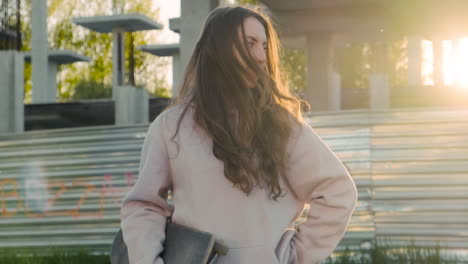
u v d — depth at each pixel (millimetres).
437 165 8234
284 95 1901
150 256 1733
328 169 1825
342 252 6246
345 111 9195
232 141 1777
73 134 10398
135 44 29047
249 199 1768
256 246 1748
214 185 1781
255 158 1785
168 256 1755
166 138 1880
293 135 1844
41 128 16906
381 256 5355
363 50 25672
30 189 9531
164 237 1811
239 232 1757
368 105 17391
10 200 9391
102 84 29984
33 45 22906
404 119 8859
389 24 14695
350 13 14477
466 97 14062
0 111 12070
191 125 1858
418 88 14195
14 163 10195
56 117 16672
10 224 8930
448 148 8383
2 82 12109
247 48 1827
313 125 9172
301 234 1842
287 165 1828
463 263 5730
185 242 1729
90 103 16453
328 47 16375
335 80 16641
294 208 1856
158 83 29234
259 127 1808
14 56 12141
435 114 8805
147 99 14250
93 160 9773
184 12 9102
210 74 1846
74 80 30875
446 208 7711
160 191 1901
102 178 9461
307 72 16625
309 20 14672
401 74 30312
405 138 8641
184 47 9062
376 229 7520
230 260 1743
